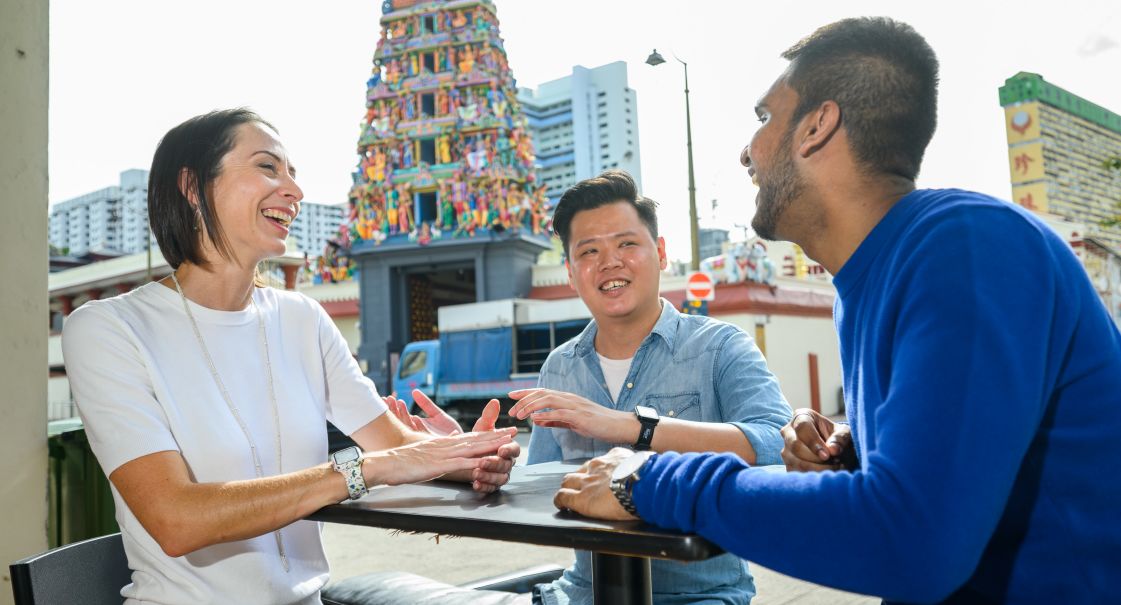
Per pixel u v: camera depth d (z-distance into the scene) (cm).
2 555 210
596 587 130
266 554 158
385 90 3188
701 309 1118
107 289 2902
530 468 174
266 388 173
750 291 1928
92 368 146
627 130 9531
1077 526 91
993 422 81
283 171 174
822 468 123
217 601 150
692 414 193
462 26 3231
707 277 1123
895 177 109
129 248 9644
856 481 86
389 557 523
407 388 1802
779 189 113
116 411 142
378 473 132
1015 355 83
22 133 220
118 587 157
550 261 4019
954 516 79
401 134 3153
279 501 129
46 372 224
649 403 196
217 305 173
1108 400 92
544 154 9819
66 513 282
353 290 3316
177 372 158
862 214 109
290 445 172
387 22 3303
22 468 216
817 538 85
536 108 9894
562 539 99
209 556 151
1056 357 89
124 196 9644
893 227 103
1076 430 92
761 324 1931
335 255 3416
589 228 200
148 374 151
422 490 146
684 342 199
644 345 201
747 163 124
